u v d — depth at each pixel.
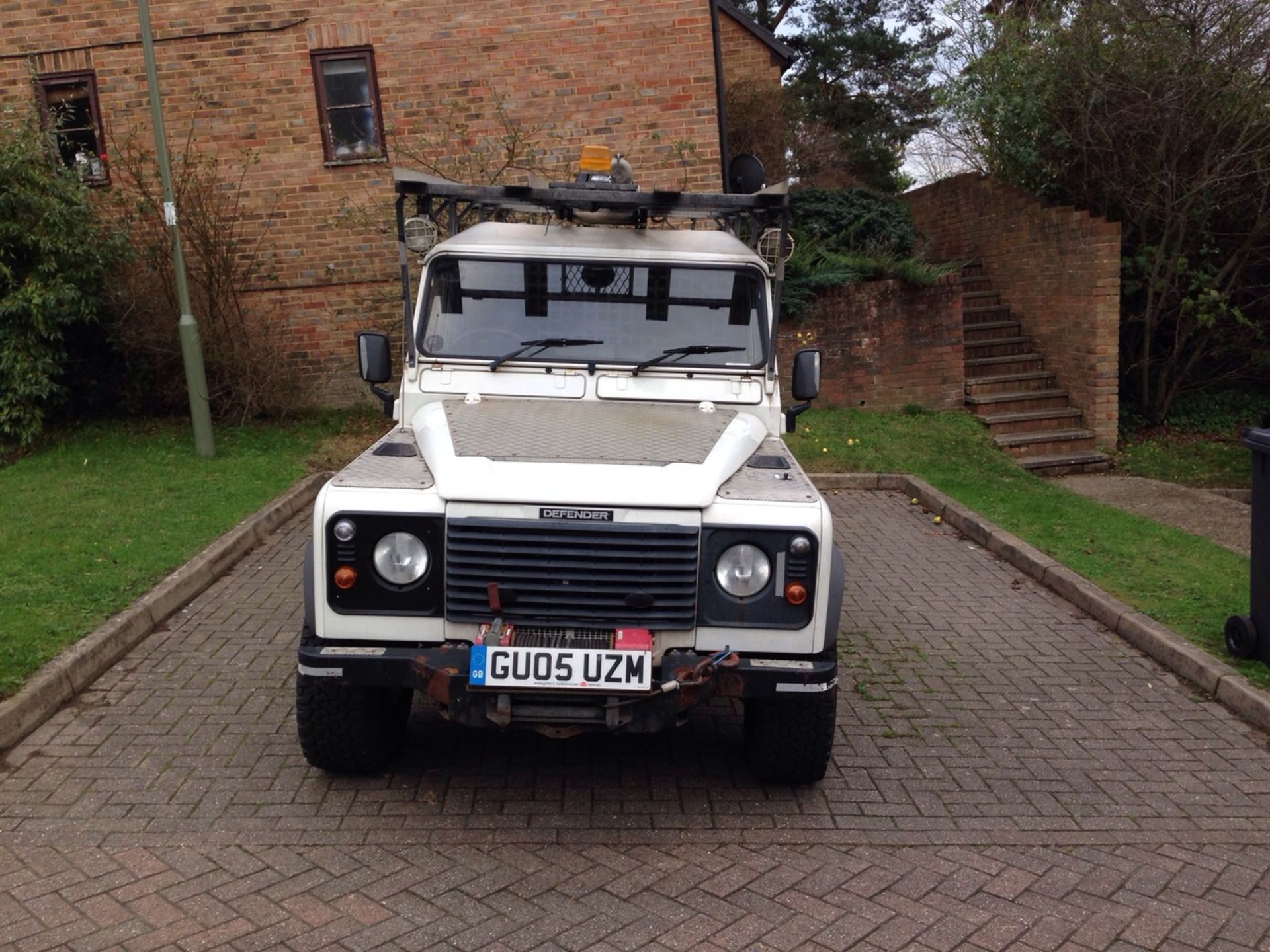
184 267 9.78
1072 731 5.20
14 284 9.78
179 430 10.98
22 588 6.26
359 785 4.45
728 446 4.48
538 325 5.15
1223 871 3.99
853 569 7.90
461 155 11.48
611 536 3.91
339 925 3.50
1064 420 12.43
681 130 11.43
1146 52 11.73
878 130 23.30
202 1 11.20
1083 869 3.98
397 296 11.59
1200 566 7.68
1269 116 11.49
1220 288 12.85
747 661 3.97
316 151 11.47
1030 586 7.56
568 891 3.74
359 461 4.38
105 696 5.29
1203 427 13.48
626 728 3.86
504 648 3.79
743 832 4.18
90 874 3.76
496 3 11.27
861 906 3.69
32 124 10.02
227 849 3.95
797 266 12.22
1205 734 5.20
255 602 6.74
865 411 12.30
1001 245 14.02
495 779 4.55
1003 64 13.14
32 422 9.88
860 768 4.75
